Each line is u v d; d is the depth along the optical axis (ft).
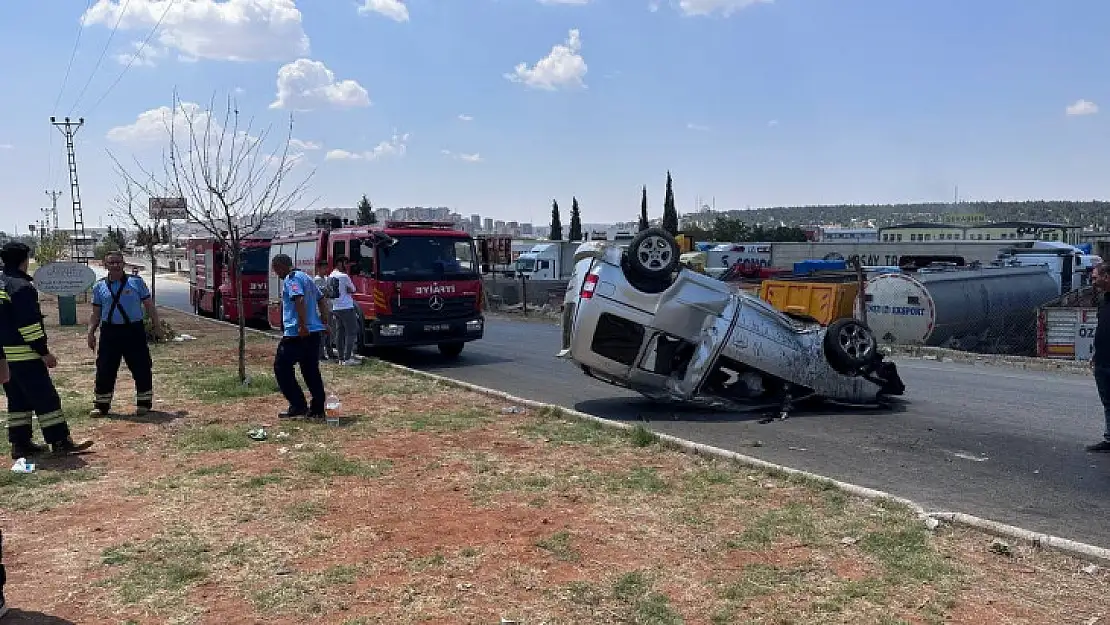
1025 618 13.62
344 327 46.68
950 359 58.03
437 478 22.21
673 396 33.32
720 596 14.48
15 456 24.56
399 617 13.67
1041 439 28.99
